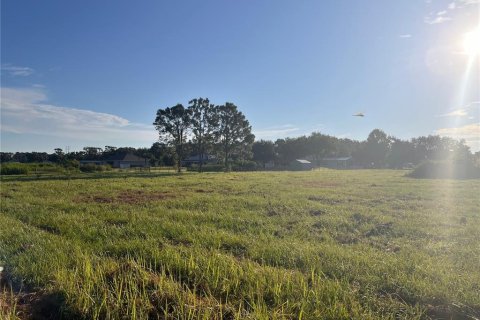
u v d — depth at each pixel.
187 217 12.09
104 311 4.77
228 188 24.22
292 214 12.88
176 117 67.38
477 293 5.33
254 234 9.58
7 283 5.92
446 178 39.88
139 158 116.31
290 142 117.06
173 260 6.59
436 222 11.42
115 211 13.40
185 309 4.72
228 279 5.74
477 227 10.52
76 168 64.50
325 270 6.38
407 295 5.34
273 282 5.60
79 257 6.80
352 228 10.56
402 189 23.73
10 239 8.81
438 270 6.41
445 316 4.82
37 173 52.16
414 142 119.00
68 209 14.30
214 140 72.62
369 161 118.62
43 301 5.12
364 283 5.81
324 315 4.61
